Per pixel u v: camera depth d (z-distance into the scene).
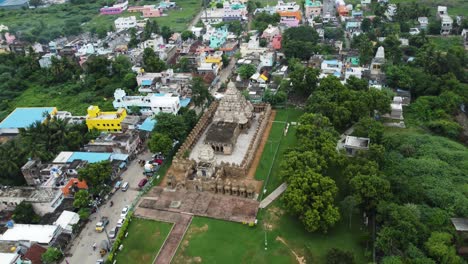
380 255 95.44
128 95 194.38
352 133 148.62
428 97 164.75
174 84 197.62
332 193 109.25
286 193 108.88
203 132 160.00
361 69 193.38
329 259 91.00
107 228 114.06
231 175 133.12
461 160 121.81
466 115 162.00
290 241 104.56
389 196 105.94
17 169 134.12
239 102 153.50
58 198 121.12
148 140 150.50
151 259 102.38
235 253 102.25
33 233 108.25
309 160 118.75
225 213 115.94
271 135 155.38
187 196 124.06
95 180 123.56
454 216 101.19
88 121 162.00
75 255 105.44
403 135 138.50
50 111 176.38
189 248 104.88
